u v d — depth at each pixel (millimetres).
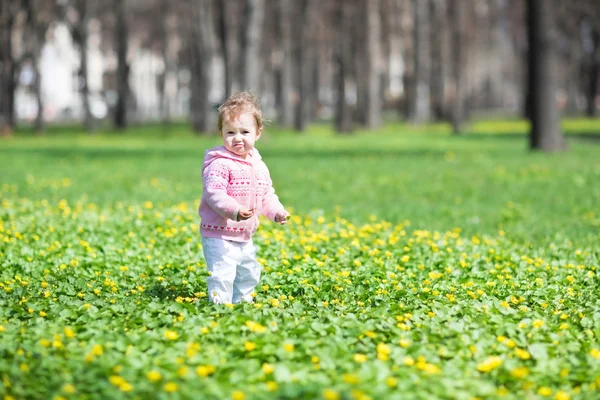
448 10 72625
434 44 70562
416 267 9836
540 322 6770
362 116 63812
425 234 12227
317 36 73562
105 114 81750
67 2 53156
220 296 7652
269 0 71125
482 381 5613
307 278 8906
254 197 7785
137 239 11375
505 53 107188
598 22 68500
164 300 7762
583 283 9172
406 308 7434
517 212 16125
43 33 52219
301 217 14789
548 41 31469
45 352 5805
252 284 8070
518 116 84250
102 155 31891
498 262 10367
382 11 77438
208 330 6461
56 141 44281
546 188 20203
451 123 61125
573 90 84250
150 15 78688
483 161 27812
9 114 51094
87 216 13633
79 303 7543
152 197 17750
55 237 11406
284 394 5023
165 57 75125
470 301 7883
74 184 20562
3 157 30406
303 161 28719
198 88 58031
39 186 19844
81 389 5234
